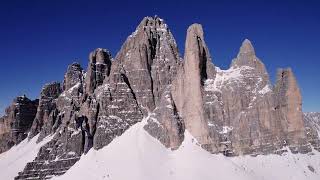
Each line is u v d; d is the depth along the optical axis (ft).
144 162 649.20
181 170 638.12
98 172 645.10
